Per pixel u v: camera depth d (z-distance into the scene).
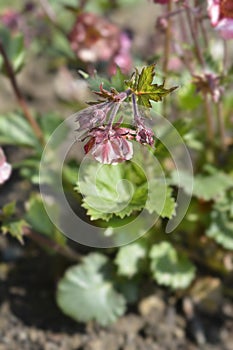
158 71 0.83
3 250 0.96
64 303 0.89
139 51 1.04
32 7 1.03
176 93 0.86
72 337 0.90
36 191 1.00
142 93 0.72
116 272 0.91
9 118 0.95
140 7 1.20
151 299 0.92
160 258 0.90
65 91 1.10
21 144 0.94
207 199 0.88
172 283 0.89
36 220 0.89
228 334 0.91
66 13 1.09
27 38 1.04
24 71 1.12
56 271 0.94
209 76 0.84
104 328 0.90
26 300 0.92
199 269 0.94
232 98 0.95
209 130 0.92
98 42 0.96
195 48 0.86
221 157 0.94
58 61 1.10
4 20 1.03
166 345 0.90
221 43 0.94
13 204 0.82
